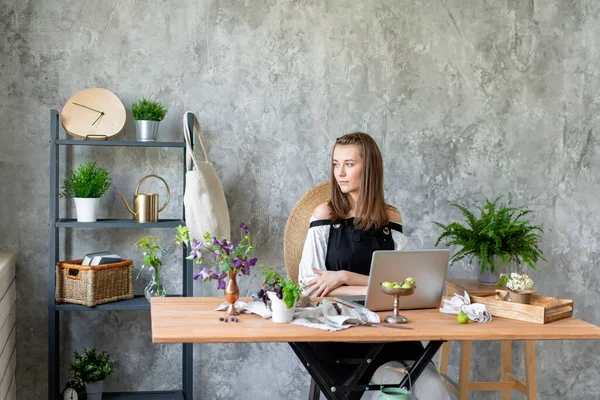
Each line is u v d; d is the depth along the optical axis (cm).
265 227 418
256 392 424
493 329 267
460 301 300
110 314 407
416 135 428
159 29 401
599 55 446
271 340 248
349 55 419
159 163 407
